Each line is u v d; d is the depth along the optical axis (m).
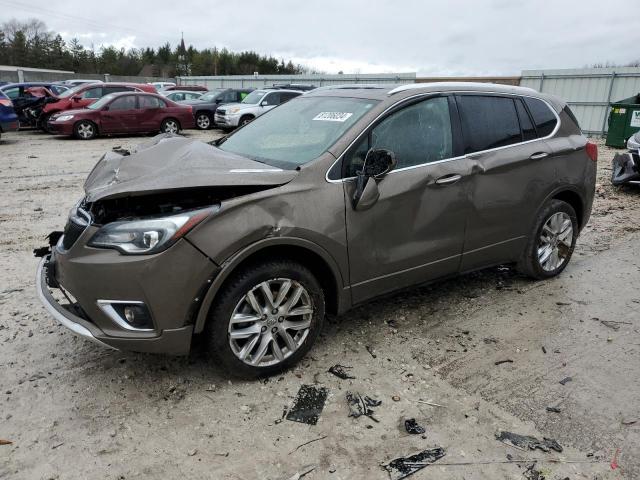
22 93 19.14
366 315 4.13
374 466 2.56
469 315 4.17
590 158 4.85
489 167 3.98
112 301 2.77
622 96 19.59
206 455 2.61
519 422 2.88
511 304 4.38
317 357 3.50
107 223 2.84
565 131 4.70
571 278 4.97
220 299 2.94
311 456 2.62
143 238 2.71
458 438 2.76
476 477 2.49
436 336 3.83
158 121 17.28
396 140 3.55
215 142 4.26
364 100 3.71
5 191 8.50
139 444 2.68
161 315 2.79
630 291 4.68
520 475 2.51
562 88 21.05
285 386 3.18
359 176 3.25
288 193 3.05
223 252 2.83
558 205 4.62
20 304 4.21
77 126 16.02
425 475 2.50
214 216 2.82
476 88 4.14
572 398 3.11
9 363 3.37
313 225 3.10
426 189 3.61
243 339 3.11
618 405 3.04
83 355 3.48
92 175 3.43
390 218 3.46
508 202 4.17
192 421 2.86
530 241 4.54
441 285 4.77
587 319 4.13
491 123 4.13
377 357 3.52
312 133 3.61
